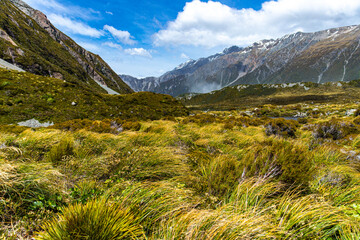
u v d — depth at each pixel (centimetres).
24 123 2908
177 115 5859
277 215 213
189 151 579
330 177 338
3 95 3269
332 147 563
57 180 294
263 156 359
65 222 178
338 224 193
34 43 12238
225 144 704
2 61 7138
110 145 598
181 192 262
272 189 284
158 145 628
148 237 183
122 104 5038
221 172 325
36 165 312
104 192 267
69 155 427
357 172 393
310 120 3278
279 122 1167
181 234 176
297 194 281
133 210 209
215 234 172
